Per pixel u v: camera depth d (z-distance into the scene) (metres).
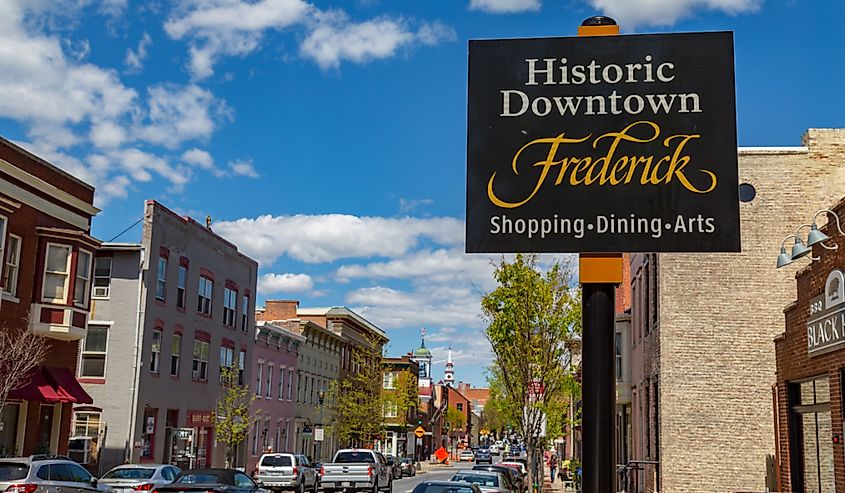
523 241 9.53
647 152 9.55
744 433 23.53
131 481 22.81
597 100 9.73
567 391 31.53
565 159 9.66
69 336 28.17
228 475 20.59
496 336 27.78
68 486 18.56
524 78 9.88
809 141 24.33
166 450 36.47
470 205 9.67
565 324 27.55
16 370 24.38
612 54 9.81
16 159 26.72
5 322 26.00
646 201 9.46
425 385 116.25
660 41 9.77
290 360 53.41
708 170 9.44
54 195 28.48
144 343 34.44
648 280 27.44
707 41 9.70
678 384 23.94
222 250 42.97
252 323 46.97
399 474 58.97
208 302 41.25
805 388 17.44
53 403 28.88
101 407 33.59
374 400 66.19
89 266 29.38
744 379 23.77
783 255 16.59
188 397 38.50
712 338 24.03
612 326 9.39
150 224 35.06
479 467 27.53
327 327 64.62
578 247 9.47
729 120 9.52
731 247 9.27
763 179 24.31
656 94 9.66
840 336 14.41
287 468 33.28
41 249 27.67
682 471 23.55
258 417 47.47
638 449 29.94
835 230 14.79
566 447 71.00
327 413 60.47
